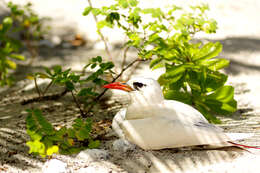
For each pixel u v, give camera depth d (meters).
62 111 8.09
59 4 21.41
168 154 5.71
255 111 8.02
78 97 9.02
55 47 14.96
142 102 5.78
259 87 10.08
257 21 19.66
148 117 5.65
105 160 5.68
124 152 5.89
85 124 6.09
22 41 14.96
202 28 7.69
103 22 6.96
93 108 8.27
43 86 10.02
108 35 16.05
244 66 12.41
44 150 5.62
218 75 7.57
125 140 6.02
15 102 8.90
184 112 5.62
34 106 8.52
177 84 7.68
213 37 15.55
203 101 7.48
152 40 7.23
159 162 5.51
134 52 13.70
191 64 7.25
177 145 5.32
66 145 6.02
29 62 12.88
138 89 5.82
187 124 5.36
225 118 7.61
